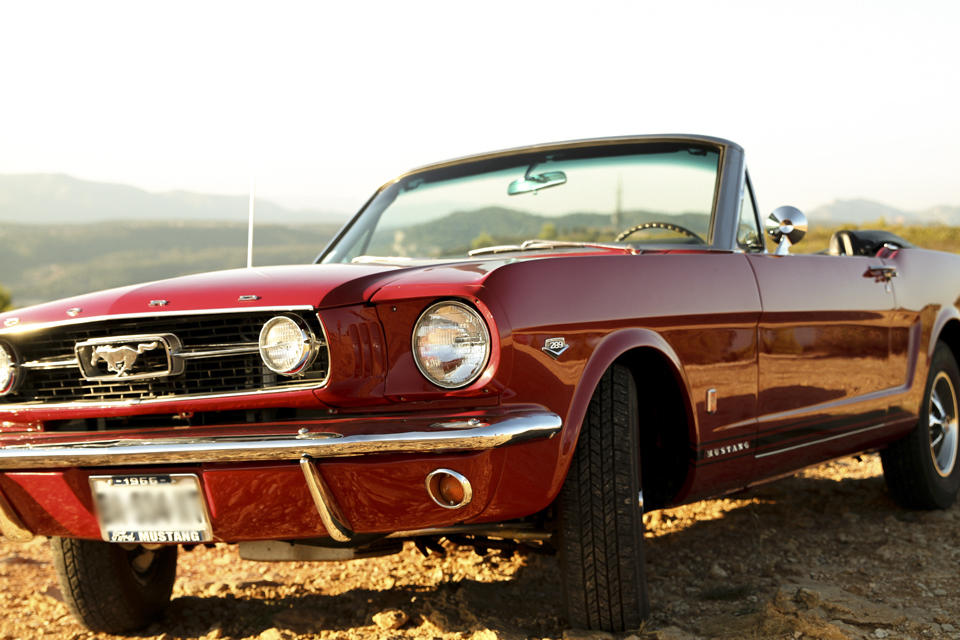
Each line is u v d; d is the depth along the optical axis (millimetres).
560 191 3332
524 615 2498
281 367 1946
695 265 2496
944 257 4059
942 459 3945
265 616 2682
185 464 1983
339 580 3029
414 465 1838
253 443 1838
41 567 3438
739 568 2943
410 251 3510
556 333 2018
